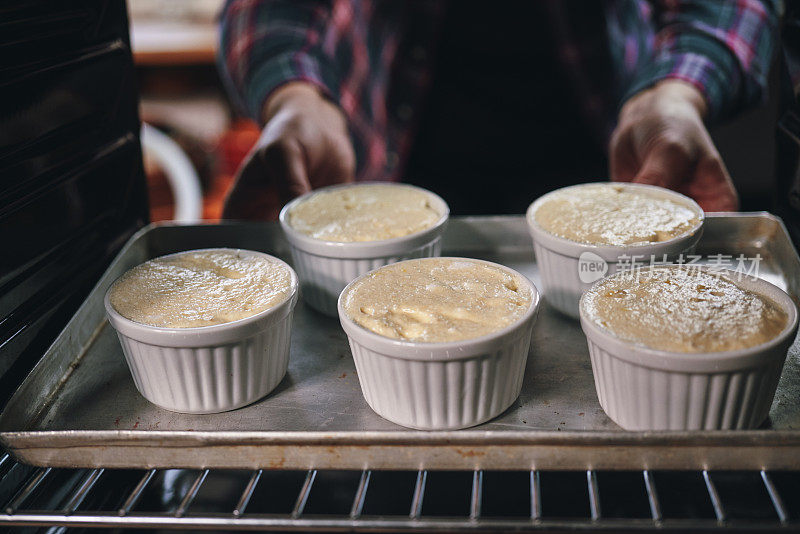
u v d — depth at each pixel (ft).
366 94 4.99
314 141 3.87
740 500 2.19
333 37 4.83
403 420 2.40
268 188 3.75
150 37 8.34
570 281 2.95
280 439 2.06
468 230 3.51
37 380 2.49
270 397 2.60
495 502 2.27
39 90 2.59
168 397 2.51
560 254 2.93
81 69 2.89
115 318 2.49
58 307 2.80
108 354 2.84
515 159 5.04
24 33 2.47
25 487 2.10
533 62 4.80
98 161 3.06
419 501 1.90
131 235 3.46
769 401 2.24
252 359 2.48
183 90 8.45
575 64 4.74
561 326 2.99
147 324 2.44
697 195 3.71
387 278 2.69
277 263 2.84
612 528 1.76
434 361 2.25
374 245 3.00
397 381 2.33
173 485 2.35
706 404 2.16
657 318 2.31
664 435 1.97
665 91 4.05
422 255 3.15
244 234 3.53
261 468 2.13
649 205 3.17
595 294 2.50
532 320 2.41
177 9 8.97
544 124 4.94
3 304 2.41
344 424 2.44
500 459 2.06
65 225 2.85
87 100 2.95
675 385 2.15
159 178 6.07
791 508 2.14
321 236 3.11
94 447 2.14
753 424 2.24
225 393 2.49
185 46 8.03
